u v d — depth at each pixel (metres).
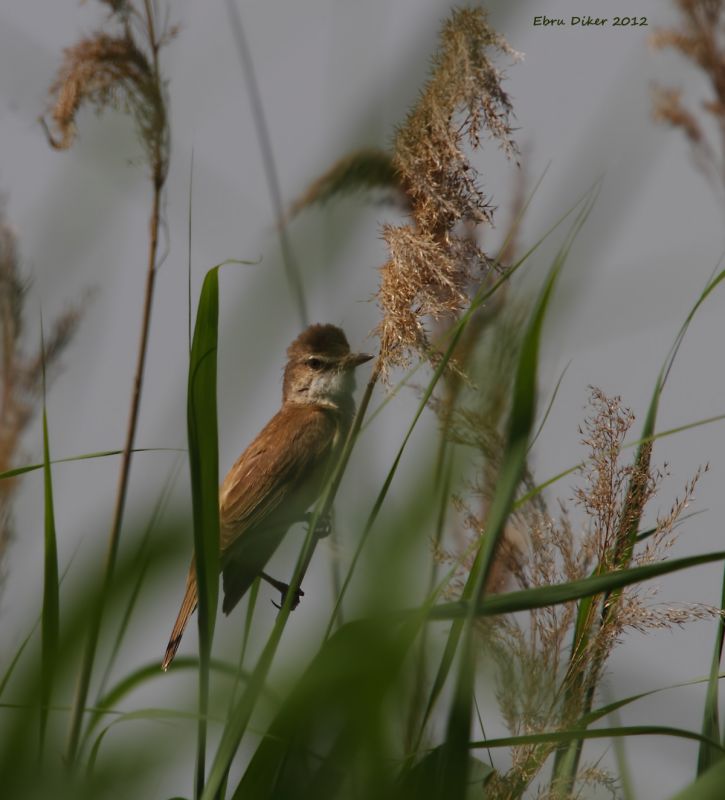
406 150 5.13
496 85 5.19
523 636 5.14
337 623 4.11
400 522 3.11
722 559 4.19
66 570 4.94
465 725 3.67
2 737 3.46
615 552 5.35
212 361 4.59
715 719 5.10
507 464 3.84
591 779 5.20
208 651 4.36
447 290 5.34
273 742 4.62
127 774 3.38
